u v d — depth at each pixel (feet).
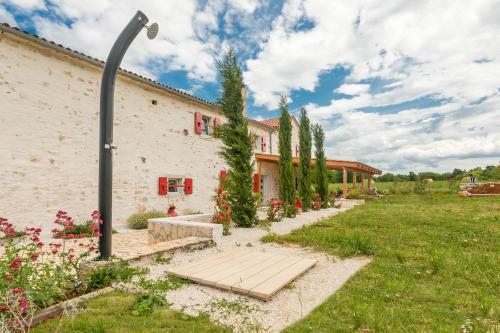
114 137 30.66
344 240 20.22
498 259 15.66
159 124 35.96
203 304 10.46
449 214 34.42
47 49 25.08
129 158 32.14
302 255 17.95
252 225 28.99
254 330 8.44
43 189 24.63
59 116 26.00
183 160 39.37
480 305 10.29
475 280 12.91
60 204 25.79
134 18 14.43
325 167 50.06
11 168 22.67
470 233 22.47
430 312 9.77
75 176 27.07
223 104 29.78
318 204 45.93
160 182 35.35
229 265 14.65
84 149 27.89
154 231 21.84
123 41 14.53
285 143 38.40
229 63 29.81
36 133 24.30
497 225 25.66
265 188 56.80
